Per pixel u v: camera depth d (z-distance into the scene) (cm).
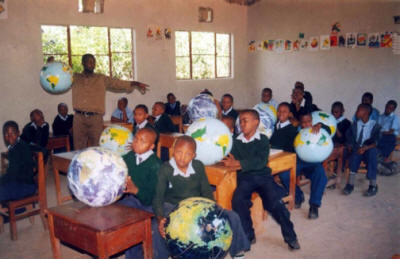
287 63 809
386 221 322
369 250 268
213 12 804
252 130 281
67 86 490
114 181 200
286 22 798
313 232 300
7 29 541
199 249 176
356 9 685
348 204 366
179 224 179
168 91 745
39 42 571
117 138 319
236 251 218
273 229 308
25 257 266
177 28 746
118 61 677
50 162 503
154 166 241
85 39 633
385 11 648
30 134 455
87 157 199
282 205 269
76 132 426
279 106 366
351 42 699
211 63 830
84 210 202
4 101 546
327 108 750
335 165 462
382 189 416
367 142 398
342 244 278
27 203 302
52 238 208
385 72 660
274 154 316
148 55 706
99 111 422
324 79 748
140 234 196
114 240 184
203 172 235
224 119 333
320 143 327
